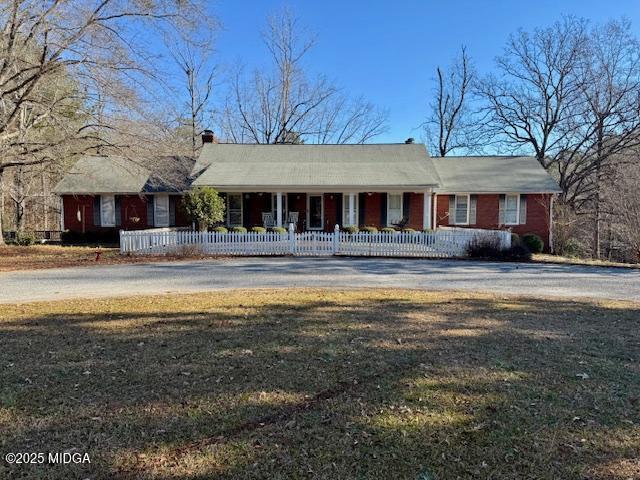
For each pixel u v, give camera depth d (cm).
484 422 324
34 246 1958
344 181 2025
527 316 661
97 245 2083
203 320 619
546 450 287
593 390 384
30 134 1752
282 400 359
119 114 1570
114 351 482
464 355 475
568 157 2923
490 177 2375
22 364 441
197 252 1534
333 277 1070
